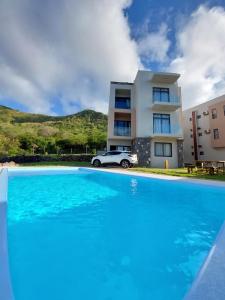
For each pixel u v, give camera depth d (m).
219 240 3.07
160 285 2.53
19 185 11.27
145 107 23.72
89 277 2.70
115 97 27.14
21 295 2.33
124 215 5.82
